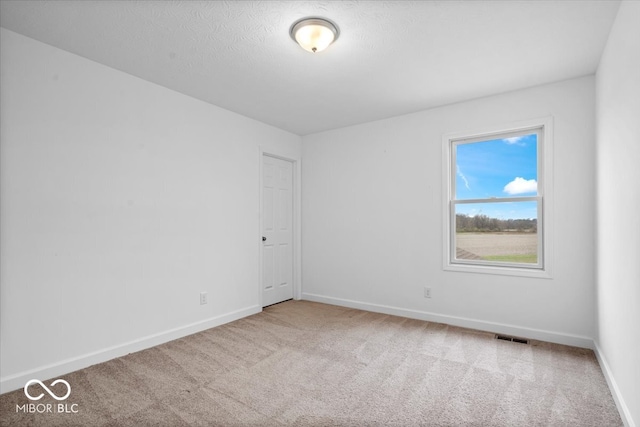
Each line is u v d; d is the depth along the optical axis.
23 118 2.08
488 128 3.12
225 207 3.43
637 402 1.54
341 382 2.14
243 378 2.19
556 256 2.81
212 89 2.96
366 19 1.92
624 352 1.77
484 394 1.99
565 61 2.44
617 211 1.92
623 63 1.77
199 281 3.15
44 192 2.17
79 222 2.33
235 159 3.56
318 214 4.34
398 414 1.79
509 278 3.03
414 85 2.87
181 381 2.14
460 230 3.36
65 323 2.25
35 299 2.12
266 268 4.07
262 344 2.80
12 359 2.02
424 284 3.50
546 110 2.85
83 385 2.09
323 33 1.96
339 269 4.14
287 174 4.44
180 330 2.96
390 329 3.18
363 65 2.50
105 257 2.47
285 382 2.14
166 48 2.25
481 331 3.11
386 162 3.77
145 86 2.76
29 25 1.97
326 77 2.71
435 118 3.43
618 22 1.85
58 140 2.23
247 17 1.90
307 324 3.35
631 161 1.64
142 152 2.72
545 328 2.86
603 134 2.29
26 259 2.08
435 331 3.12
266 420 1.74
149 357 2.52
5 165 2.01
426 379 2.17
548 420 1.73
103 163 2.47
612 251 2.04
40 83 2.15
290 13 1.87
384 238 3.77
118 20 1.93
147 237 2.74
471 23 1.96
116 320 2.53
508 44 2.20
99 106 2.46
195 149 3.15
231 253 3.49
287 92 3.03
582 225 2.70
